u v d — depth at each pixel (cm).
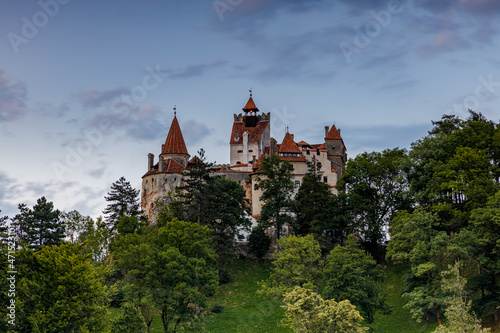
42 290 5691
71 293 5756
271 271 9788
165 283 7219
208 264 8444
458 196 8794
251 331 7881
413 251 7012
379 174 10188
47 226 10106
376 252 9750
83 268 5844
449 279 6272
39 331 5272
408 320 7531
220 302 8781
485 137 9056
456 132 9250
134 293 6794
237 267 9869
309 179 10194
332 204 10188
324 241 9600
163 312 7044
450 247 6650
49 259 5800
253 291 9125
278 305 8475
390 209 9962
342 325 5284
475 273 7575
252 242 10194
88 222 9575
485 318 6756
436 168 8712
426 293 6850
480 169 8294
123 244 7769
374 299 7144
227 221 9706
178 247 7931
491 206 6919
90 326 5719
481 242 6731
